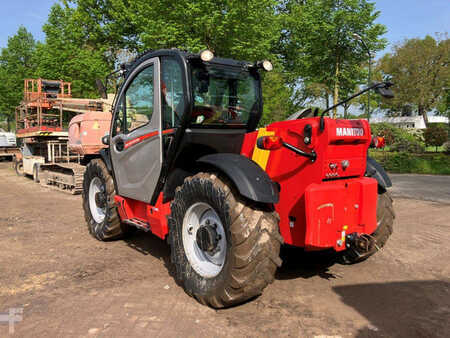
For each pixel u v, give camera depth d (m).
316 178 3.19
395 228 6.04
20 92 31.28
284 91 23.02
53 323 3.00
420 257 4.57
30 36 33.47
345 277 3.94
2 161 24.47
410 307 3.24
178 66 3.68
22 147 15.10
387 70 46.22
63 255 4.78
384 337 2.75
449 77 44.28
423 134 28.94
